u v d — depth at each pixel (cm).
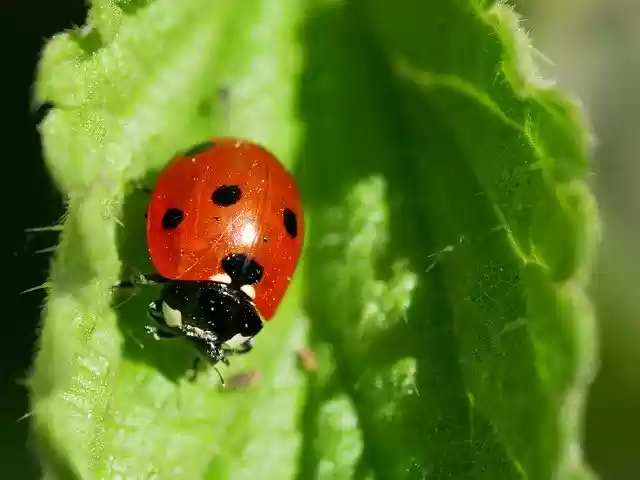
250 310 5
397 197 5
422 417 5
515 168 5
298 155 5
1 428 6
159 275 5
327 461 5
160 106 5
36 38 6
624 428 7
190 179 5
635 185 7
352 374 5
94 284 5
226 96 5
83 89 5
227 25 5
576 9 7
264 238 5
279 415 5
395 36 5
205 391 5
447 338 5
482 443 5
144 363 5
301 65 5
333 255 5
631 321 7
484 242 5
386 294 5
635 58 7
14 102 6
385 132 5
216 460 5
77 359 5
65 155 5
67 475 5
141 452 5
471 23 5
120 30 5
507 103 5
